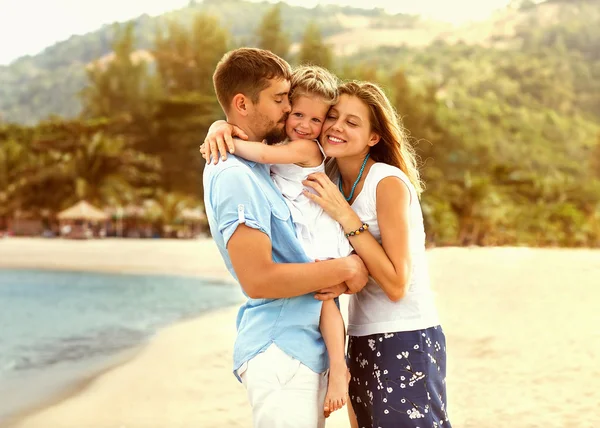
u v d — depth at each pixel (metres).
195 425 5.17
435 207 57.12
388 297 2.69
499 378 6.29
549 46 153.62
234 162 2.46
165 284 22.41
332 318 2.56
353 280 2.52
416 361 2.65
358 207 2.73
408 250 2.62
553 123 114.94
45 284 22.78
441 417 2.68
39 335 11.01
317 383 2.50
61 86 166.50
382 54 156.50
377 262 2.56
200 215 58.47
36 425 5.32
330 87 2.67
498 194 64.56
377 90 2.75
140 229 59.53
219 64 2.62
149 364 7.62
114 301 16.81
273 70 2.55
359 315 2.76
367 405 2.73
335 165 2.90
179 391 6.27
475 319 9.86
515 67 133.75
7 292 19.89
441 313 10.53
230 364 7.43
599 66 136.50
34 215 61.16
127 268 29.34
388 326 2.68
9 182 63.97
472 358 7.19
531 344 7.87
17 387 6.69
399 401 2.64
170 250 41.84
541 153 104.94
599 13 168.75
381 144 2.85
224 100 2.61
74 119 68.56
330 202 2.62
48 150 64.12
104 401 6.00
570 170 103.69
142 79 79.94
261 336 2.47
